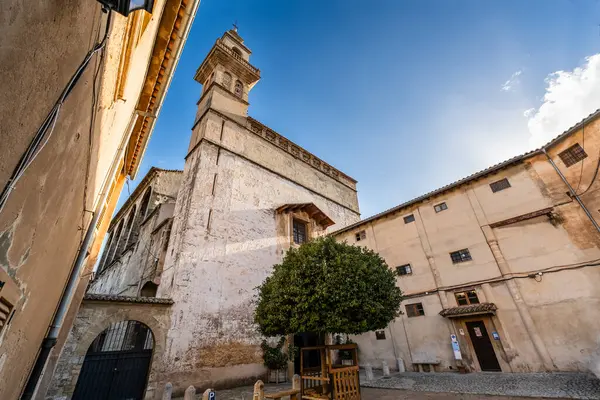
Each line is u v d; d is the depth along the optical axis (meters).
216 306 14.04
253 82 27.56
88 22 2.13
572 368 11.12
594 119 12.78
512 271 13.74
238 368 13.38
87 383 9.59
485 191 15.84
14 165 1.42
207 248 15.18
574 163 13.38
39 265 2.59
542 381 9.89
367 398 9.37
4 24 1.02
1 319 1.95
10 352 2.54
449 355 14.45
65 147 2.33
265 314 9.36
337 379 7.21
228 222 17.05
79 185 3.58
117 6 2.19
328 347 7.60
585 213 12.58
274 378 14.16
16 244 1.80
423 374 13.95
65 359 9.28
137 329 16.11
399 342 16.69
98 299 10.55
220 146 19.58
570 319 11.77
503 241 14.48
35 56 1.40
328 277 7.94
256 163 21.61
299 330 8.17
